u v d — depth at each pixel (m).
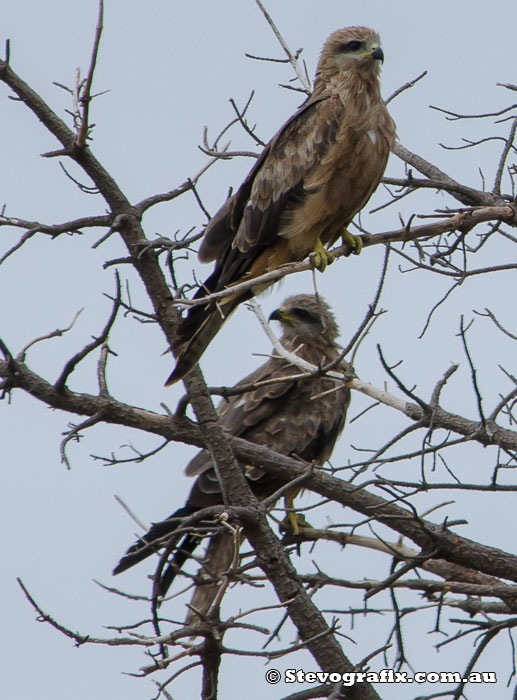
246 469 13.98
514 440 9.80
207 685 9.37
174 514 13.78
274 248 12.68
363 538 12.34
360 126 12.27
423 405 9.52
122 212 11.57
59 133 11.65
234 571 8.91
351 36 12.62
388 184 12.57
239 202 13.07
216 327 12.07
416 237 10.34
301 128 12.49
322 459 15.99
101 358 11.41
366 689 10.21
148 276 11.78
